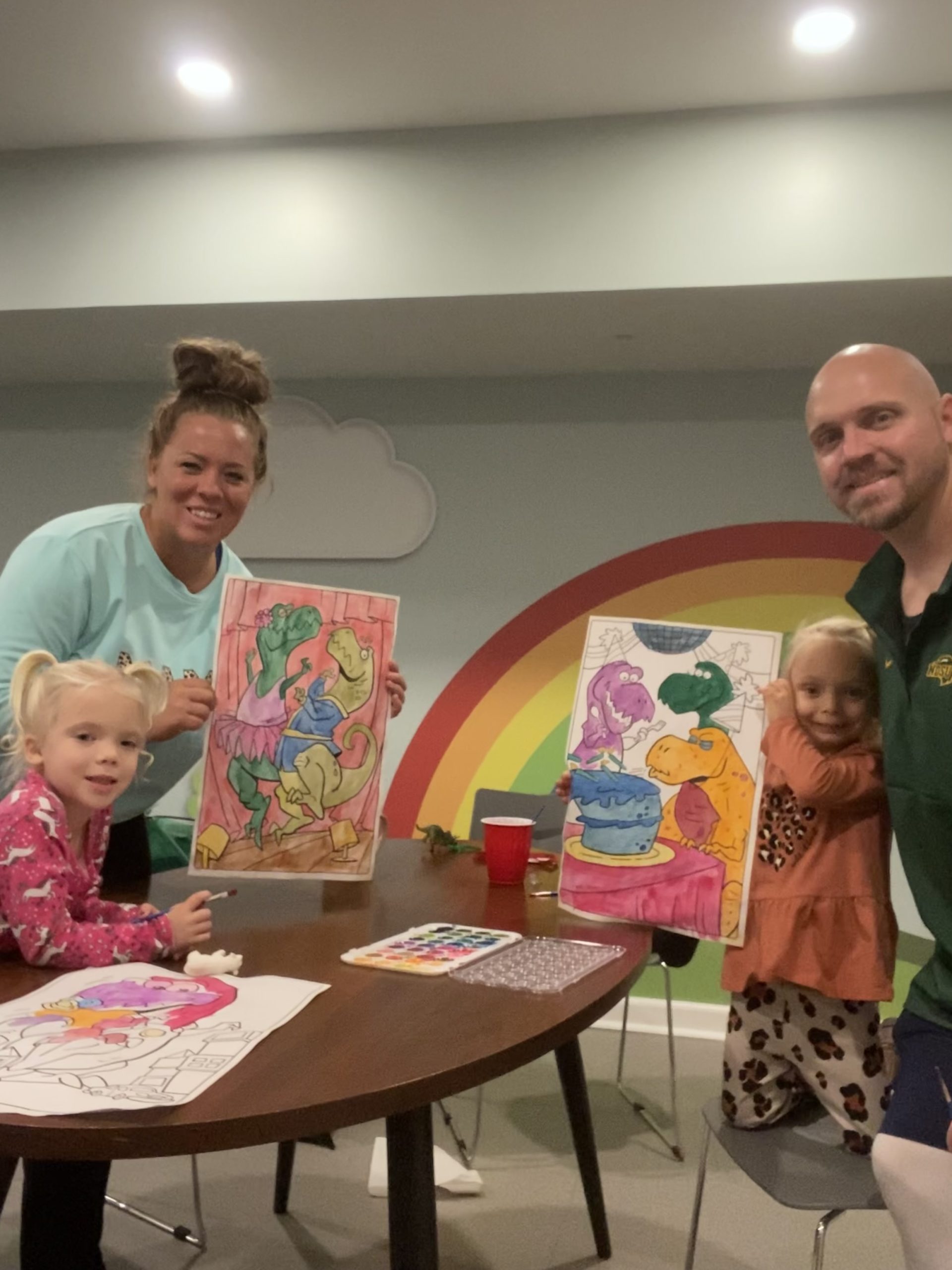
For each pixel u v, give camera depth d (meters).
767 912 1.34
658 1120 2.44
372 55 2.34
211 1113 0.72
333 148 2.69
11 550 3.63
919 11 2.12
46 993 0.96
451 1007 0.97
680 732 1.40
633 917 1.35
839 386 1.29
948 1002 1.21
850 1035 1.31
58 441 3.62
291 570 3.50
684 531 3.24
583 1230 1.94
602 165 2.55
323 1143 2.18
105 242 2.77
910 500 1.25
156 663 1.64
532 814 2.82
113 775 1.16
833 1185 1.21
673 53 2.29
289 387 3.47
